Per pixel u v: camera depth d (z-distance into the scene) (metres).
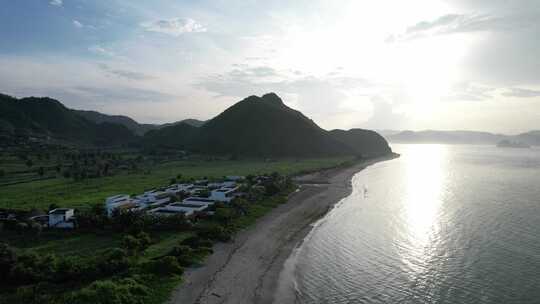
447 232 67.94
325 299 41.44
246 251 55.47
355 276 47.88
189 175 138.88
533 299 41.38
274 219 75.81
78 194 97.00
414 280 46.78
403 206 92.69
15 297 37.62
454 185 130.12
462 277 47.53
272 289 43.19
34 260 44.38
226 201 83.50
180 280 43.03
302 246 59.56
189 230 62.78
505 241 62.09
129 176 136.12
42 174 131.88
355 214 83.25
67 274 41.94
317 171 162.38
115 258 46.62
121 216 63.44
